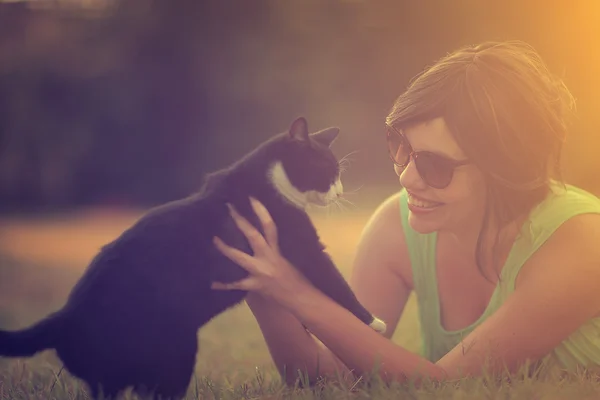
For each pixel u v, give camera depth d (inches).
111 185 773.3
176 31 803.4
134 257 109.5
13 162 756.6
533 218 119.3
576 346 121.1
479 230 124.6
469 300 131.3
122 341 106.3
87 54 792.9
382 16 805.2
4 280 366.6
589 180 526.6
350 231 492.4
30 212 699.4
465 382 108.3
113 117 780.6
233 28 811.4
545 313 113.9
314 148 141.3
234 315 279.1
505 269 120.5
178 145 795.4
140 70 799.1
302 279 117.1
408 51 804.0
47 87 776.3
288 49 813.2
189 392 119.6
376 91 805.9
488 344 114.5
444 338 132.0
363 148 784.3
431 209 121.3
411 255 135.7
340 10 809.5
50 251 468.1
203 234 114.8
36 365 173.3
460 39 790.5
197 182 784.9
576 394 104.7
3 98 767.1
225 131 805.9
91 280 108.7
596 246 115.9
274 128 811.4
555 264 115.6
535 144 114.7
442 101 115.3
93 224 603.8
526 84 114.1
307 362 128.3
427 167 117.4
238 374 158.7
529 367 117.5
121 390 108.0
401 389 107.3
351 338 114.9
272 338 128.9
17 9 785.6
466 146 114.5
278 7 808.9
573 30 688.4
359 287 141.4
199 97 804.6
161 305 108.0
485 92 113.0
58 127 769.6
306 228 127.2
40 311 281.0
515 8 733.3
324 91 808.3
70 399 116.6
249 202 123.3
